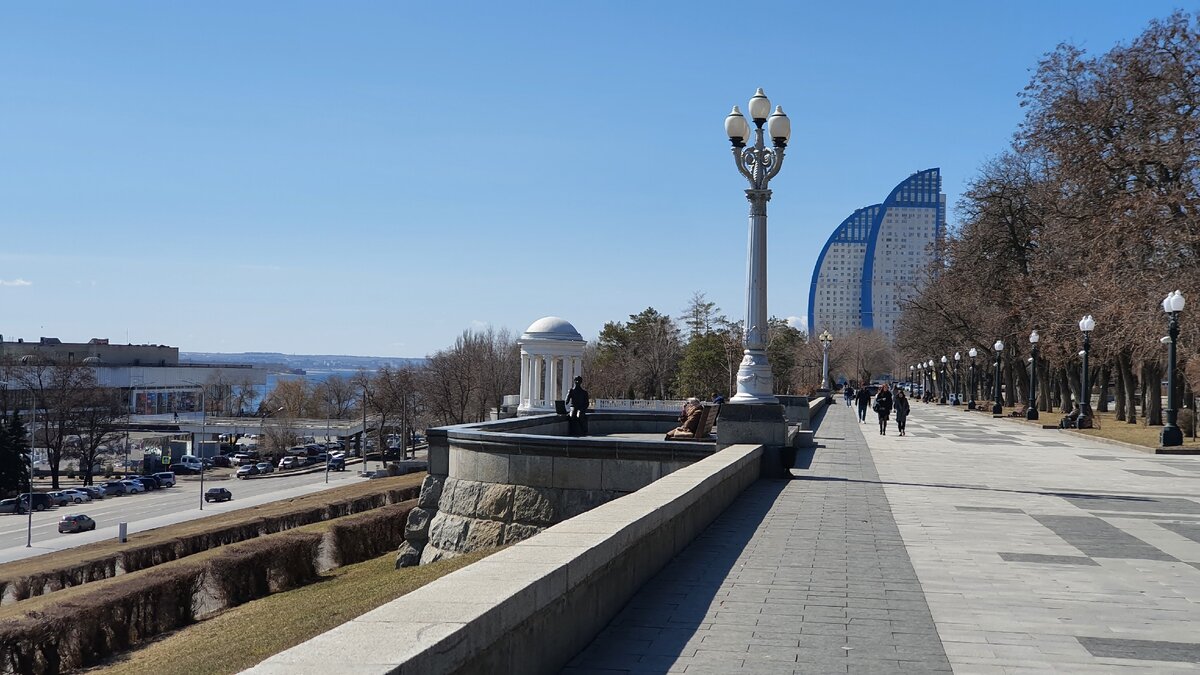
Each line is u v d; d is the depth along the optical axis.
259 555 26.55
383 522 33.81
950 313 70.00
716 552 10.88
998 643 7.27
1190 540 12.33
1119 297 39.81
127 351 146.38
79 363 98.12
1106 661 6.84
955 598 8.79
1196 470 23.28
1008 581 9.60
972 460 25.12
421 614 4.90
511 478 20.70
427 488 23.45
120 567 36.97
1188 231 36.47
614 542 7.88
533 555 6.78
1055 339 48.56
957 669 6.57
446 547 22.00
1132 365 50.34
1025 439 35.34
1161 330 37.34
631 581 8.59
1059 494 17.53
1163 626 7.89
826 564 10.25
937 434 37.75
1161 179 40.31
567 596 6.57
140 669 18.08
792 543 11.53
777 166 19.72
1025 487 18.72
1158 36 40.31
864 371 153.50
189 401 151.88
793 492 16.84
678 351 114.06
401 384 109.81
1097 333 45.28
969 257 62.34
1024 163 59.59
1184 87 38.75
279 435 122.50
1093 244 41.66
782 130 19.55
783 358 120.31
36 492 77.50
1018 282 55.78
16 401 93.81
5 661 19.55
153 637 22.83
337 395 160.12
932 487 18.23
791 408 38.66
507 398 66.94
